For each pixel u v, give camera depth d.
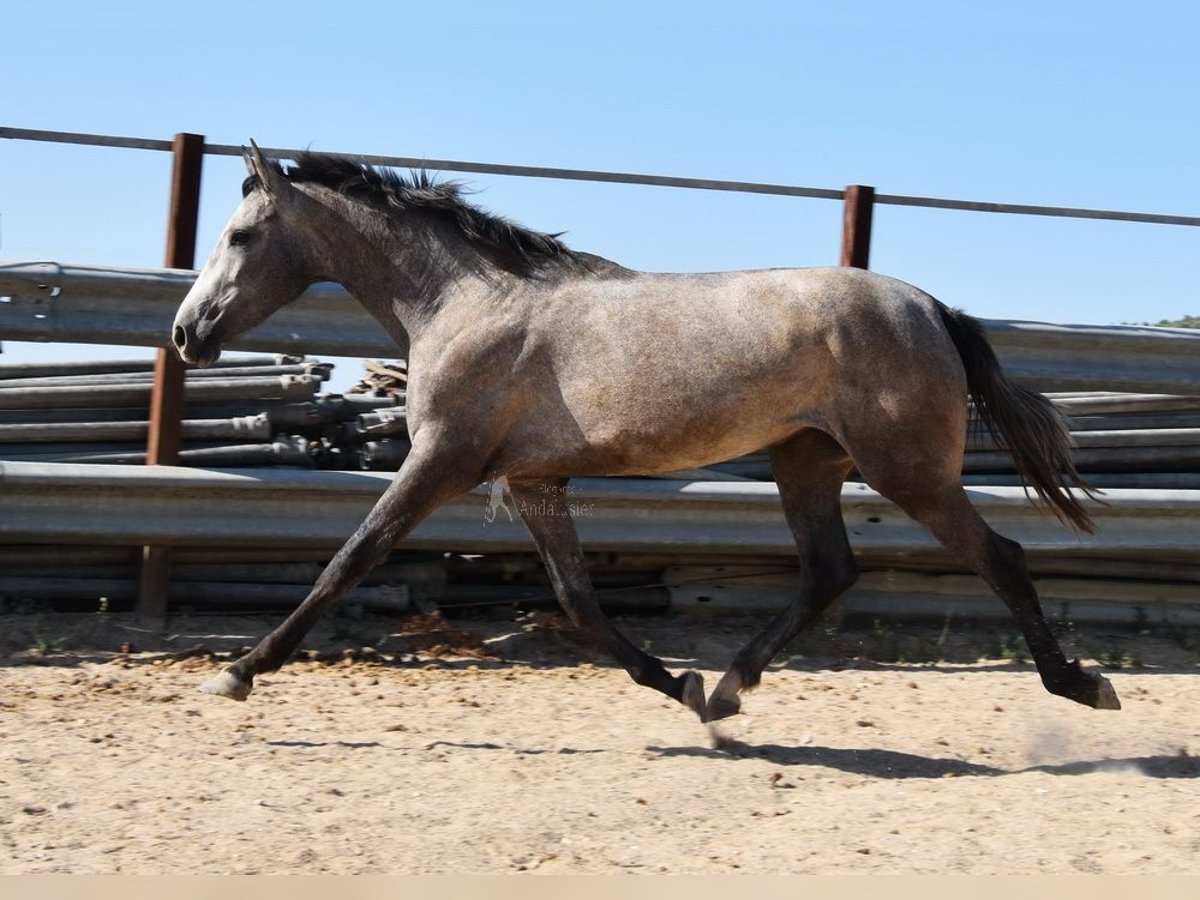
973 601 7.95
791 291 5.40
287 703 5.95
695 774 4.98
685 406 5.35
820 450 5.77
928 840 4.13
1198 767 5.27
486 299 5.59
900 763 5.33
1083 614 8.02
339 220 5.84
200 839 4.08
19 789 4.49
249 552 7.48
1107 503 7.64
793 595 7.91
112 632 7.03
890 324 5.34
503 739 5.51
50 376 7.80
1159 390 7.79
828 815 4.42
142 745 5.12
